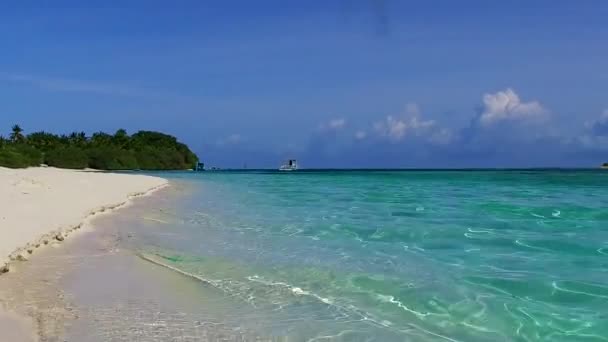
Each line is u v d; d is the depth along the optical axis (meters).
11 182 23.81
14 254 9.27
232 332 6.11
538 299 7.27
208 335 6.00
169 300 7.35
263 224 15.20
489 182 46.59
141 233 13.24
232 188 36.81
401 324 6.39
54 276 8.46
